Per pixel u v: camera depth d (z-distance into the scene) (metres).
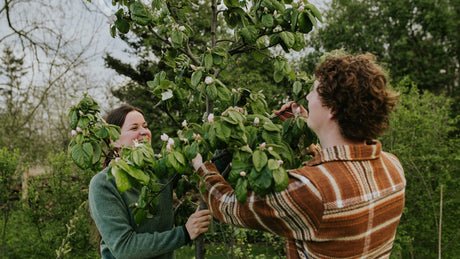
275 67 1.50
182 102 1.52
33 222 4.02
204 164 1.22
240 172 1.03
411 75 12.69
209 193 1.15
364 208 0.96
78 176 4.17
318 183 0.94
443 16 12.77
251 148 1.18
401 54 12.91
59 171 4.06
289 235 1.00
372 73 0.98
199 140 1.13
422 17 13.03
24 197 4.23
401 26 13.16
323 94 1.01
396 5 12.85
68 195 3.99
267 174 0.95
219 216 1.11
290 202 0.94
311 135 1.39
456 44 13.26
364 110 0.96
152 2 1.42
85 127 1.26
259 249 3.75
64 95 9.90
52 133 10.50
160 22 1.51
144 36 9.77
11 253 4.33
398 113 3.80
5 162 4.10
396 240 3.74
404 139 3.99
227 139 1.07
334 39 12.95
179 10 1.62
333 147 1.01
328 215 0.93
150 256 1.30
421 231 3.87
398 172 1.12
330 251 0.96
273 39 1.45
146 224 1.39
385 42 13.37
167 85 1.44
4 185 4.11
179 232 1.33
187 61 1.60
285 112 1.55
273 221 1.00
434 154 3.88
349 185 0.95
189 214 1.63
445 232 3.74
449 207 3.84
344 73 0.98
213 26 1.49
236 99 1.51
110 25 1.44
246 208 1.03
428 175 3.77
